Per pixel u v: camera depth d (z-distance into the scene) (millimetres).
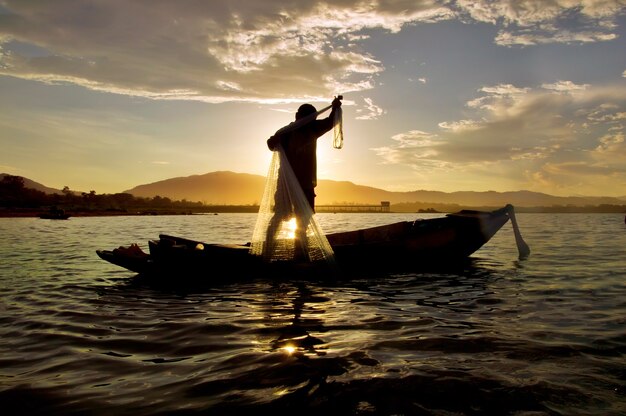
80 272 9219
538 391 2889
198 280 7957
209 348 3953
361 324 4734
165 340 4242
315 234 7840
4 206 91312
